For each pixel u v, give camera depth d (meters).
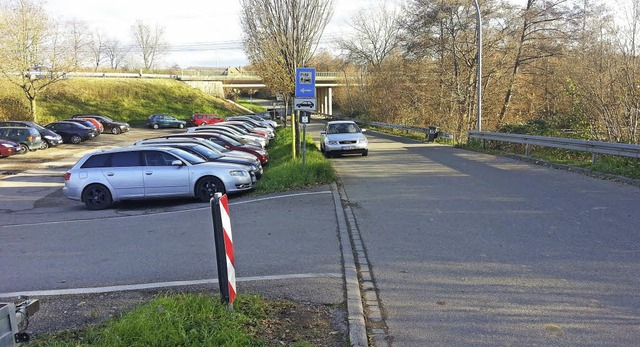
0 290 5.81
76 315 4.80
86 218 11.03
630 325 4.27
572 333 4.16
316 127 52.28
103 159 12.40
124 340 3.87
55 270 6.61
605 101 17.03
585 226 7.56
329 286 5.44
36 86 39.03
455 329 4.32
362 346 3.95
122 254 7.30
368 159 19.50
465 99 34.31
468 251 6.57
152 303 4.49
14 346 3.32
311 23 19.67
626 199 9.41
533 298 4.93
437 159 18.34
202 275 6.02
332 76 71.81
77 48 39.09
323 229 8.21
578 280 5.36
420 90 38.84
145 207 12.17
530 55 32.97
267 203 10.82
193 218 9.95
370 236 7.62
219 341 3.84
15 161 24.28
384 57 55.81
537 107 34.06
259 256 6.76
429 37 33.59
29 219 11.40
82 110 51.00
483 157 18.55
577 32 28.31
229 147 17.64
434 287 5.34
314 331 4.28
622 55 16.59
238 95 106.06
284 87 21.19
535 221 8.02
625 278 5.36
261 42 20.78
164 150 12.44
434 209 9.36
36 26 36.03
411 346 4.04
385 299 5.07
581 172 13.16
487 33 32.44
